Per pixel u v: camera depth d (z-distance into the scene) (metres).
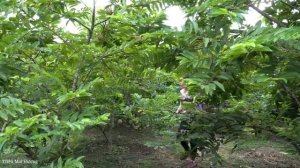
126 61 3.19
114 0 3.31
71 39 3.00
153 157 5.98
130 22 2.99
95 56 2.98
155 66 3.22
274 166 5.74
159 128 5.74
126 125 7.23
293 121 3.40
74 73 3.01
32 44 2.70
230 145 6.87
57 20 2.97
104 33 3.37
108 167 5.30
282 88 3.22
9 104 2.00
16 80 2.69
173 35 2.67
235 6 2.50
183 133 3.94
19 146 2.71
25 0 2.88
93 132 7.27
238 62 2.36
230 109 3.89
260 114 3.59
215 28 2.48
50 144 2.37
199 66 2.32
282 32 1.90
